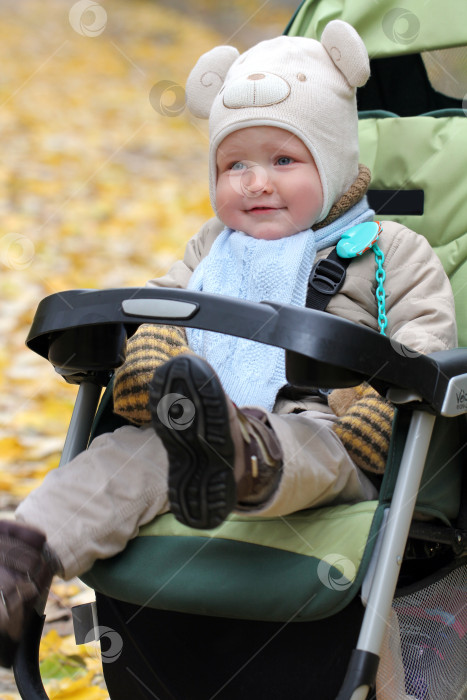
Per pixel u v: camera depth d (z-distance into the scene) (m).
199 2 18.30
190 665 2.33
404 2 3.26
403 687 2.29
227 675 2.29
